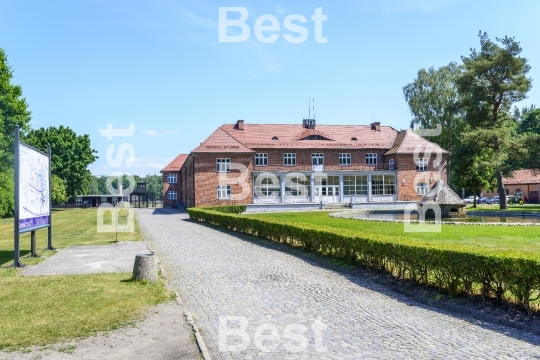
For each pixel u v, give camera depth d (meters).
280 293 9.48
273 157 53.72
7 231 27.30
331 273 11.73
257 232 20.61
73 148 75.44
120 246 17.97
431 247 9.20
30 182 14.18
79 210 67.94
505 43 40.38
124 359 5.66
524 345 6.20
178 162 76.06
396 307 8.34
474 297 8.30
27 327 6.88
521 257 7.40
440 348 6.11
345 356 5.85
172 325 7.05
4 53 38.91
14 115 39.69
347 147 55.28
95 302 8.39
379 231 19.83
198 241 19.67
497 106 42.03
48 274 11.52
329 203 52.12
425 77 57.84
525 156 38.69
